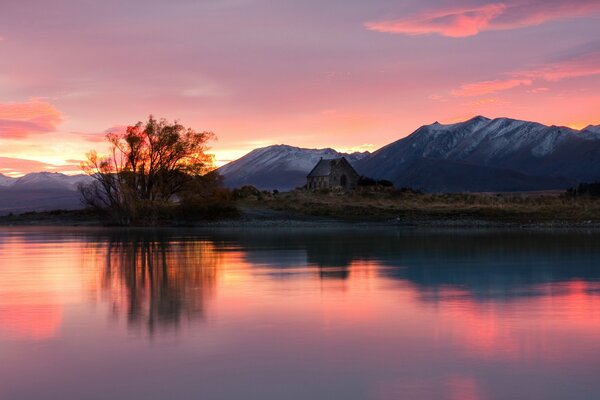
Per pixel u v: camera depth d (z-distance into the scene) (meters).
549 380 9.95
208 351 11.78
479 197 99.94
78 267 27.50
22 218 107.38
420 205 91.12
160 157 90.25
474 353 11.58
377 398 9.20
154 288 20.42
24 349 11.97
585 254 32.28
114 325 14.20
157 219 86.25
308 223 78.06
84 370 10.56
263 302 17.39
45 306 16.88
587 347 11.98
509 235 50.88
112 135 88.56
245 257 32.03
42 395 9.36
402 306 16.64
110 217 87.12
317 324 14.25
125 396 9.29
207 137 91.94
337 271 25.16
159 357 11.34
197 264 28.48
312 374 10.32
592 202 90.56
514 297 18.08
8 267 27.70
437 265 27.14
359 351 11.77
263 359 11.20
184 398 9.20
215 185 91.06
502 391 9.46
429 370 10.52
